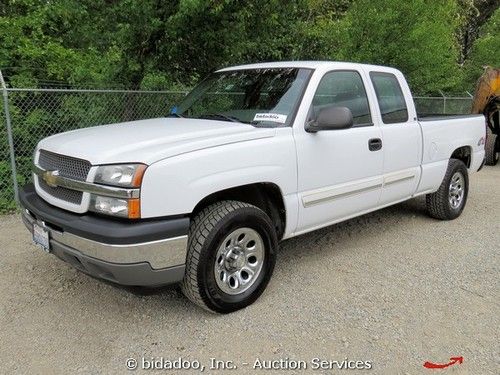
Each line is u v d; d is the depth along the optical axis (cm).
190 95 506
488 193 798
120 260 304
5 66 729
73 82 735
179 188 320
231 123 400
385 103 499
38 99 677
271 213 399
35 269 445
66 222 325
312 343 330
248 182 359
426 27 1095
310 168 405
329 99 432
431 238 546
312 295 397
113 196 308
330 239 538
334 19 1227
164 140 341
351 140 442
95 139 355
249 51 827
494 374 300
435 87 1253
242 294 369
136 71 731
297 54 1063
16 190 621
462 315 370
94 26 737
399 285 420
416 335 341
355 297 395
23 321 355
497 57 1678
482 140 659
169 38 700
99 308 375
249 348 323
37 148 398
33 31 770
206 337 335
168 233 315
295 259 476
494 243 533
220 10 655
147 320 358
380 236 551
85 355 315
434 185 575
